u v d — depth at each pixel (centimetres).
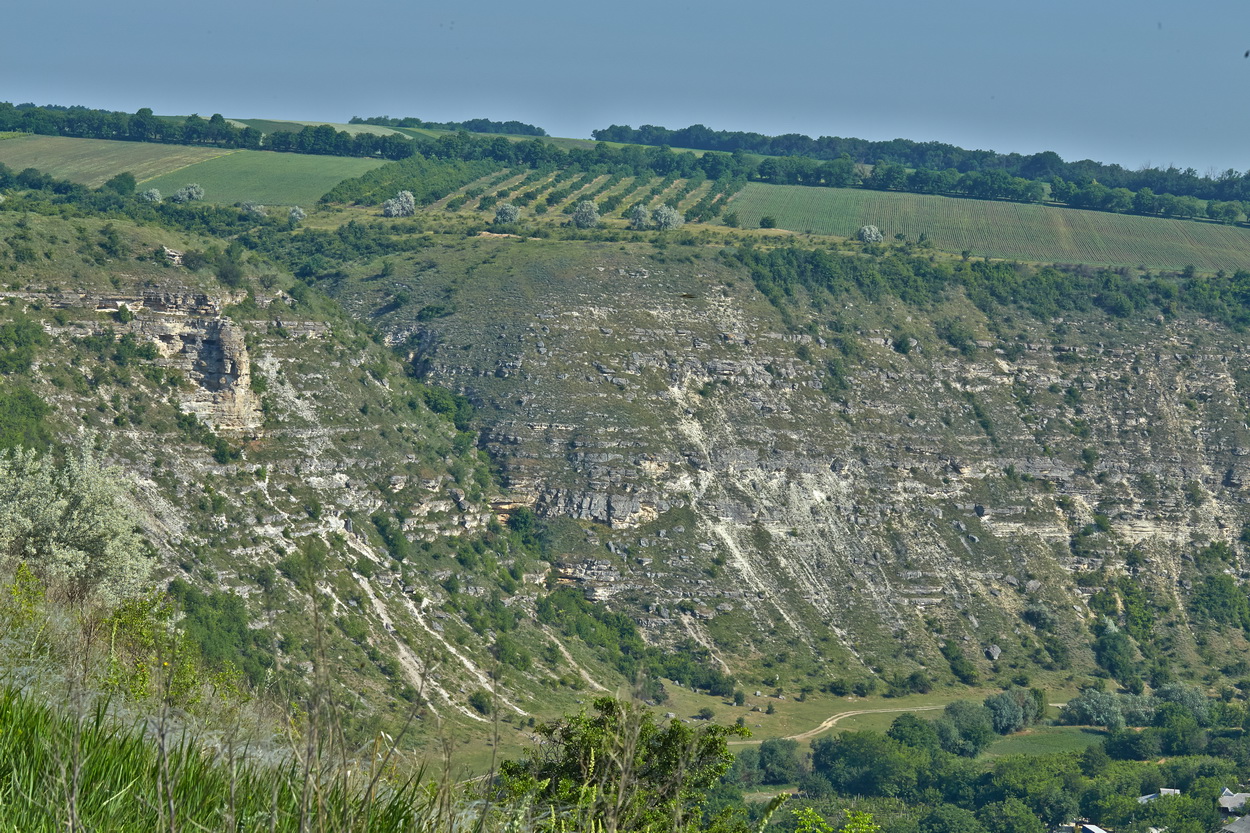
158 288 13138
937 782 11600
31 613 1994
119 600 3266
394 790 1305
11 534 3969
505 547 15638
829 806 10656
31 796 1169
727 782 10531
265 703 1405
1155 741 13212
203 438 12750
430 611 13225
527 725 10625
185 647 2145
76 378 12094
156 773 1256
